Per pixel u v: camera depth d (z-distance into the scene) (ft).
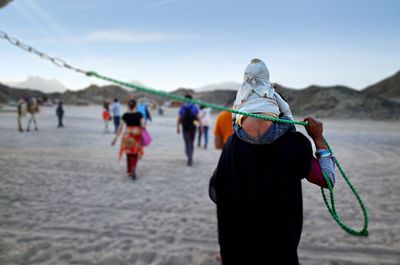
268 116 5.84
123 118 23.76
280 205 5.99
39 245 13.01
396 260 12.19
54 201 18.44
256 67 6.20
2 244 13.03
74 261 11.87
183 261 11.96
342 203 18.51
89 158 31.45
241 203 6.15
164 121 95.14
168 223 15.48
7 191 20.07
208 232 14.48
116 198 19.22
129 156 23.99
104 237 13.88
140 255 12.37
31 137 47.47
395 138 54.03
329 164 6.23
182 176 25.08
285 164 6.00
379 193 20.42
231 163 6.28
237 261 6.22
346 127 82.17
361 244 13.44
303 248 13.09
